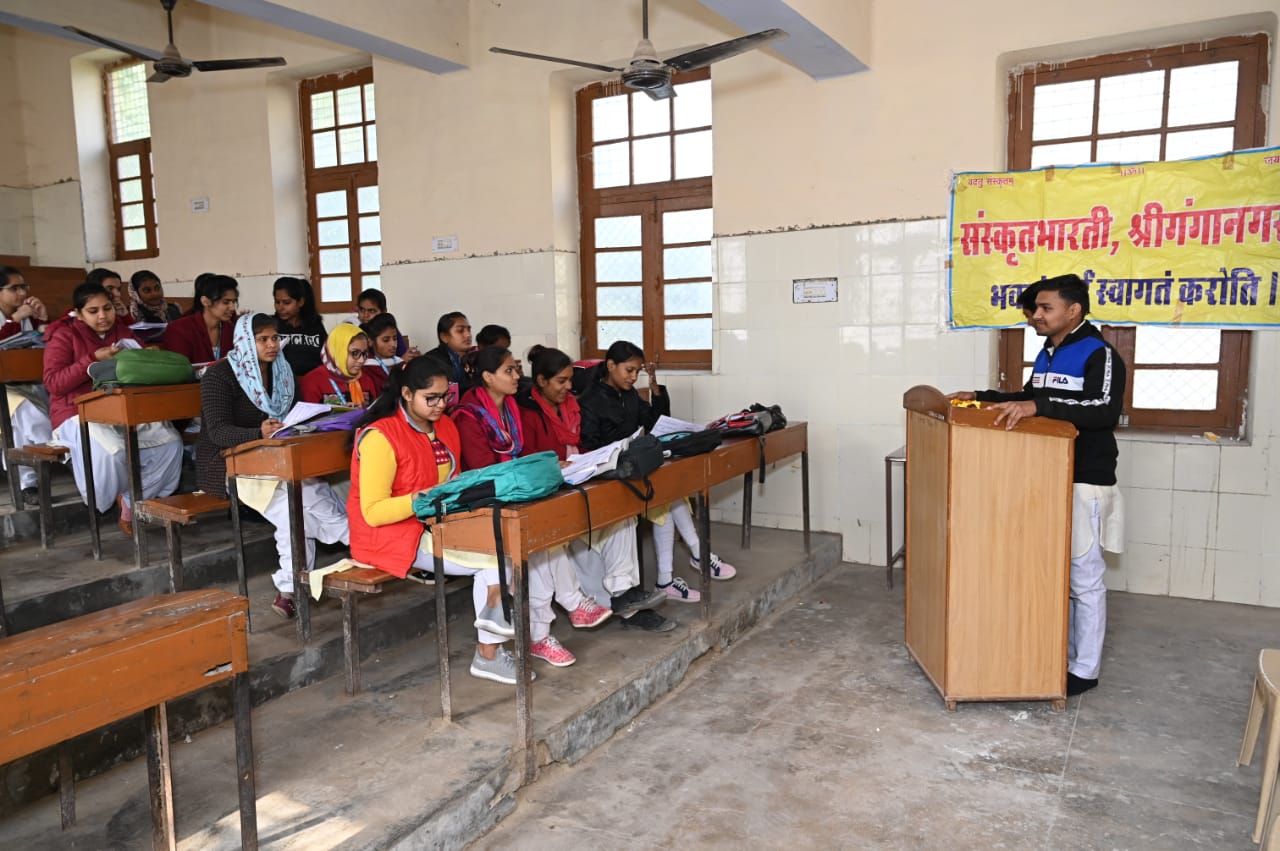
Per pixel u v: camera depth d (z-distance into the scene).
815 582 4.50
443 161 5.80
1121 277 4.14
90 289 3.57
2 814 2.17
